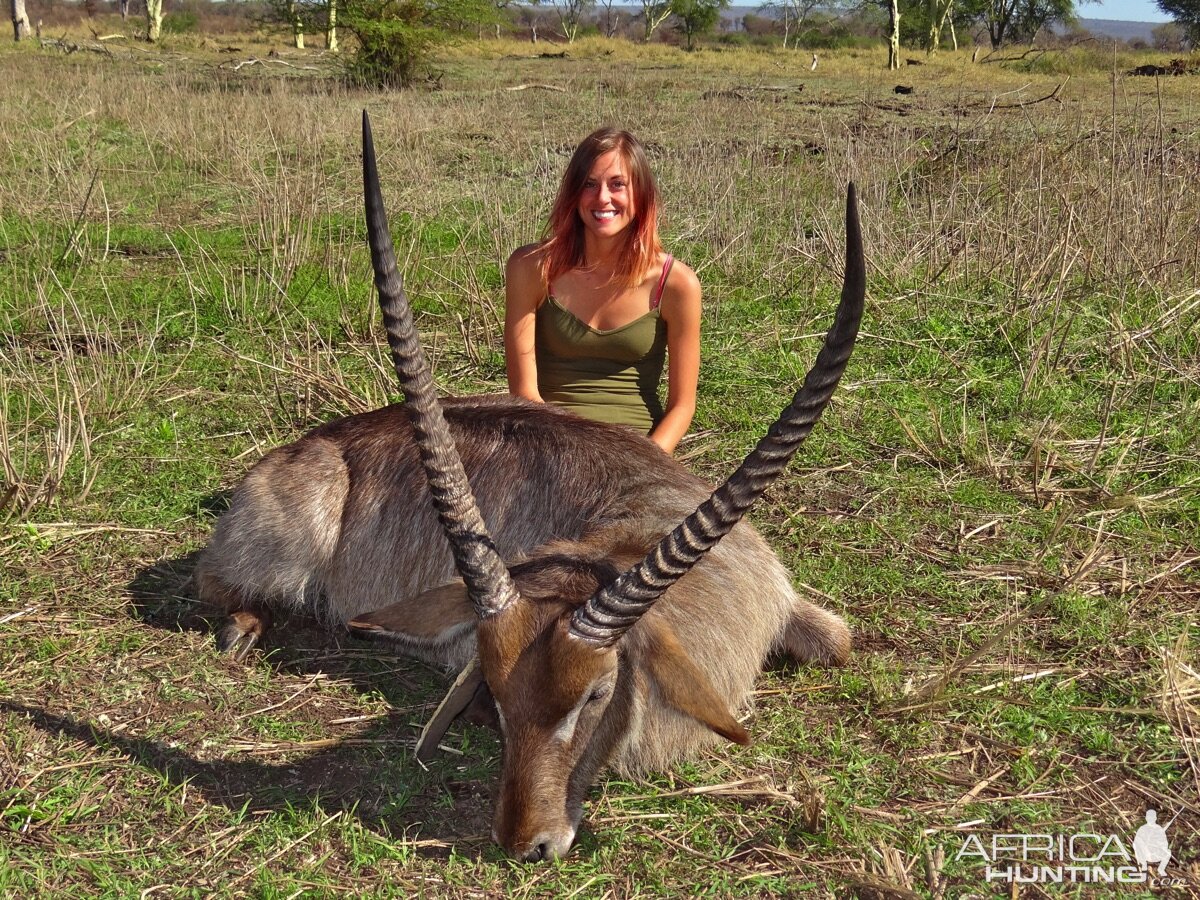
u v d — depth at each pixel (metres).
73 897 2.95
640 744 3.41
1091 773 3.44
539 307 4.71
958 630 4.16
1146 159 9.20
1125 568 4.45
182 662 4.00
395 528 4.10
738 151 12.89
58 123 13.53
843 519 4.95
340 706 3.81
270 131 13.33
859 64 35.22
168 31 52.84
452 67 28.94
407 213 10.08
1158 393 6.07
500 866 3.10
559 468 3.88
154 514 4.96
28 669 3.89
